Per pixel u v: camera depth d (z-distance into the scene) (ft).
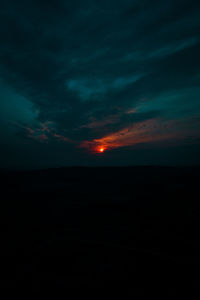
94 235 10.83
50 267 7.51
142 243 9.54
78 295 5.72
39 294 5.82
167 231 11.17
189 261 7.53
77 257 8.20
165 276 6.57
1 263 7.98
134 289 5.91
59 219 14.33
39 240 10.41
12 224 13.34
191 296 5.48
